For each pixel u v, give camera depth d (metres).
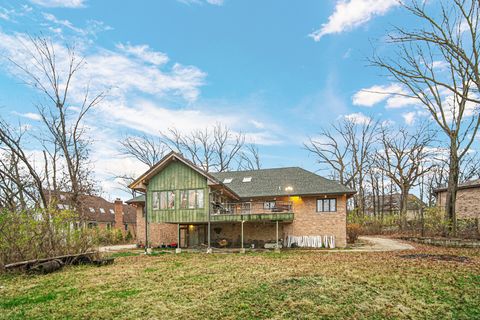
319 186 24.12
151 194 22.39
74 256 14.22
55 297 8.57
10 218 12.78
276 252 19.77
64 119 23.50
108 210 48.94
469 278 9.73
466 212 28.91
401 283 9.28
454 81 21.89
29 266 12.11
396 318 6.57
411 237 24.86
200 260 16.36
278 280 9.91
